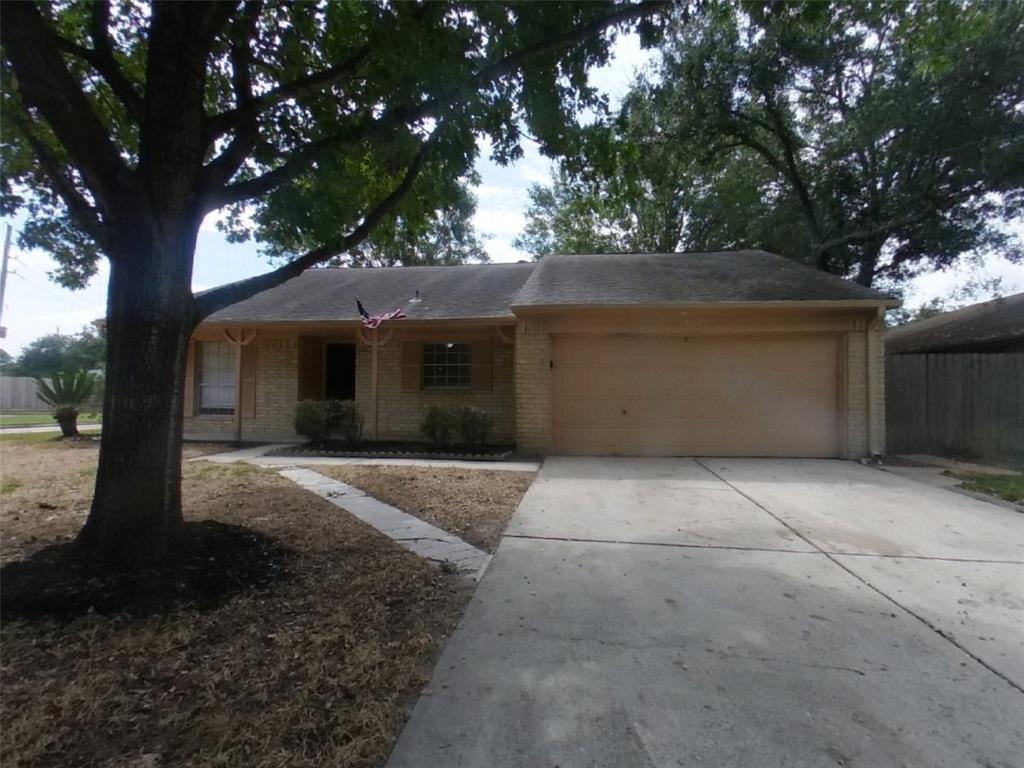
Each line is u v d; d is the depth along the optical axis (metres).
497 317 10.41
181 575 3.55
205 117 4.18
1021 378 10.00
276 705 2.38
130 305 3.70
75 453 9.77
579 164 6.05
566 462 8.88
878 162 14.34
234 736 2.17
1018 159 11.72
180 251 3.83
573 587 3.74
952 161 13.04
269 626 3.09
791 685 2.58
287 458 9.20
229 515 5.23
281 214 4.91
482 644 2.96
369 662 2.74
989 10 7.74
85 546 3.73
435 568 4.04
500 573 3.99
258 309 11.68
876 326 9.12
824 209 15.92
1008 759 2.09
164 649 2.81
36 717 2.26
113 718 2.27
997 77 11.27
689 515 5.61
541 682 2.60
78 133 3.33
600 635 3.07
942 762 2.08
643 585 3.78
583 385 9.72
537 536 4.88
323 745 2.14
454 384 11.62
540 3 4.74
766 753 2.12
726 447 9.55
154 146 3.62
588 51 5.32
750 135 15.65
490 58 5.11
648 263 12.05
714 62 13.99
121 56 5.03
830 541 4.77
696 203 19.66
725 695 2.50
